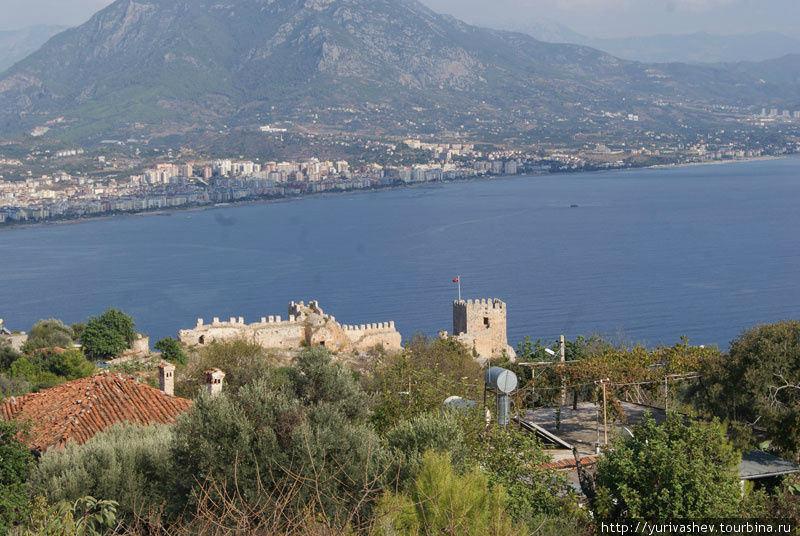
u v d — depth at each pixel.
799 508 30.39
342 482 27.66
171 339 94.62
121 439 34.84
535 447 34.19
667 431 31.33
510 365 58.53
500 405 38.34
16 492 30.34
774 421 40.03
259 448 30.06
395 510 21.80
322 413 32.66
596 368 44.66
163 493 31.78
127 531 23.75
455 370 74.88
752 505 29.72
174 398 45.41
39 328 109.25
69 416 42.06
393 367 54.94
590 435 40.19
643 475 29.41
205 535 20.97
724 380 45.12
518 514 27.56
